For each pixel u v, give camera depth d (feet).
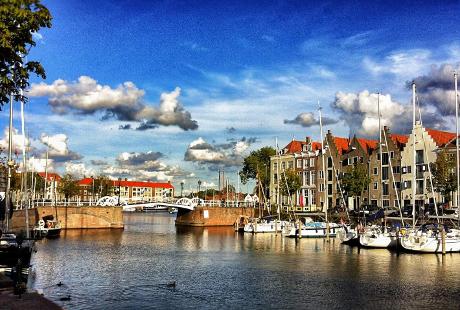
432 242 176.86
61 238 240.94
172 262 160.45
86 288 115.55
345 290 114.42
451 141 285.64
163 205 341.41
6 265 110.01
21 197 287.69
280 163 426.51
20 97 70.74
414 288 116.67
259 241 233.96
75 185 492.13
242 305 99.81
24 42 65.98
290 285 120.47
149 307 97.50
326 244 216.95
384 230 207.92
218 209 356.18
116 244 216.74
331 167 378.53
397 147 323.37
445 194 261.24
